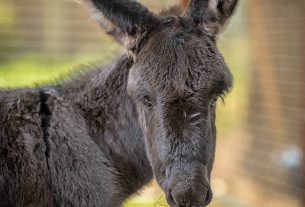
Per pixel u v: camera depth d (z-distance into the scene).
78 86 9.63
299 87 20.55
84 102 9.52
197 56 8.45
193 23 8.83
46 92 9.50
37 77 23.22
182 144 8.16
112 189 9.43
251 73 23.48
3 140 8.99
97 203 9.23
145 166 9.64
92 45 25.36
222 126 24.09
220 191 20.75
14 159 8.92
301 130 19.16
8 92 9.58
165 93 8.29
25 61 25.28
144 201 16.56
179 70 8.34
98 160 9.32
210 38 8.86
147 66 8.48
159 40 8.57
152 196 16.70
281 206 19.73
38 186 8.90
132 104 9.32
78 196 9.12
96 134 9.44
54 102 9.40
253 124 23.19
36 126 9.18
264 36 22.39
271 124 22.06
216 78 8.44
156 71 8.40
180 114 8.21
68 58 25.41
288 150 20.83
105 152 9.46
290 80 21.12
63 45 25.48
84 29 25.30
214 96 8.48
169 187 8.15
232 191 21.06
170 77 8.33
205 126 8.30
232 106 25.39
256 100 23.16
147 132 8.62
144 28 8.75
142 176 9.73
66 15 25.38
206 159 8.29
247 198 20.45
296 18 20.86
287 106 21.25
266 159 21.92
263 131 22.56
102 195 9.29
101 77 9.59
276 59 21.91
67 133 9.24
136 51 8.78
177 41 8.52
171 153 8.16
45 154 9.08
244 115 23.91
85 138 9.31
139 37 8.75
